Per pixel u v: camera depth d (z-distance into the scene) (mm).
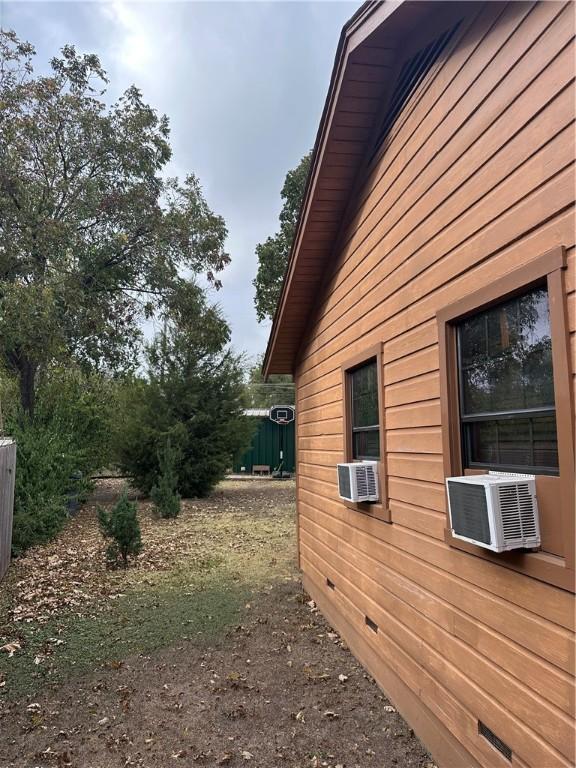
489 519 2096
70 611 5512
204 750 3107
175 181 14797
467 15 2678
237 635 4898
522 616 2160
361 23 3285
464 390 2730
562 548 1967
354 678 4020
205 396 14617
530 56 2156
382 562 3805
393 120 3641
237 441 14797
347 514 4688
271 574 6980
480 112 2523
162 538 9211
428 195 3064
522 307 2254
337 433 5043
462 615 2654
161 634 4910
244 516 11688
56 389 13102
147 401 14109
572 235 1880
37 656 4414
